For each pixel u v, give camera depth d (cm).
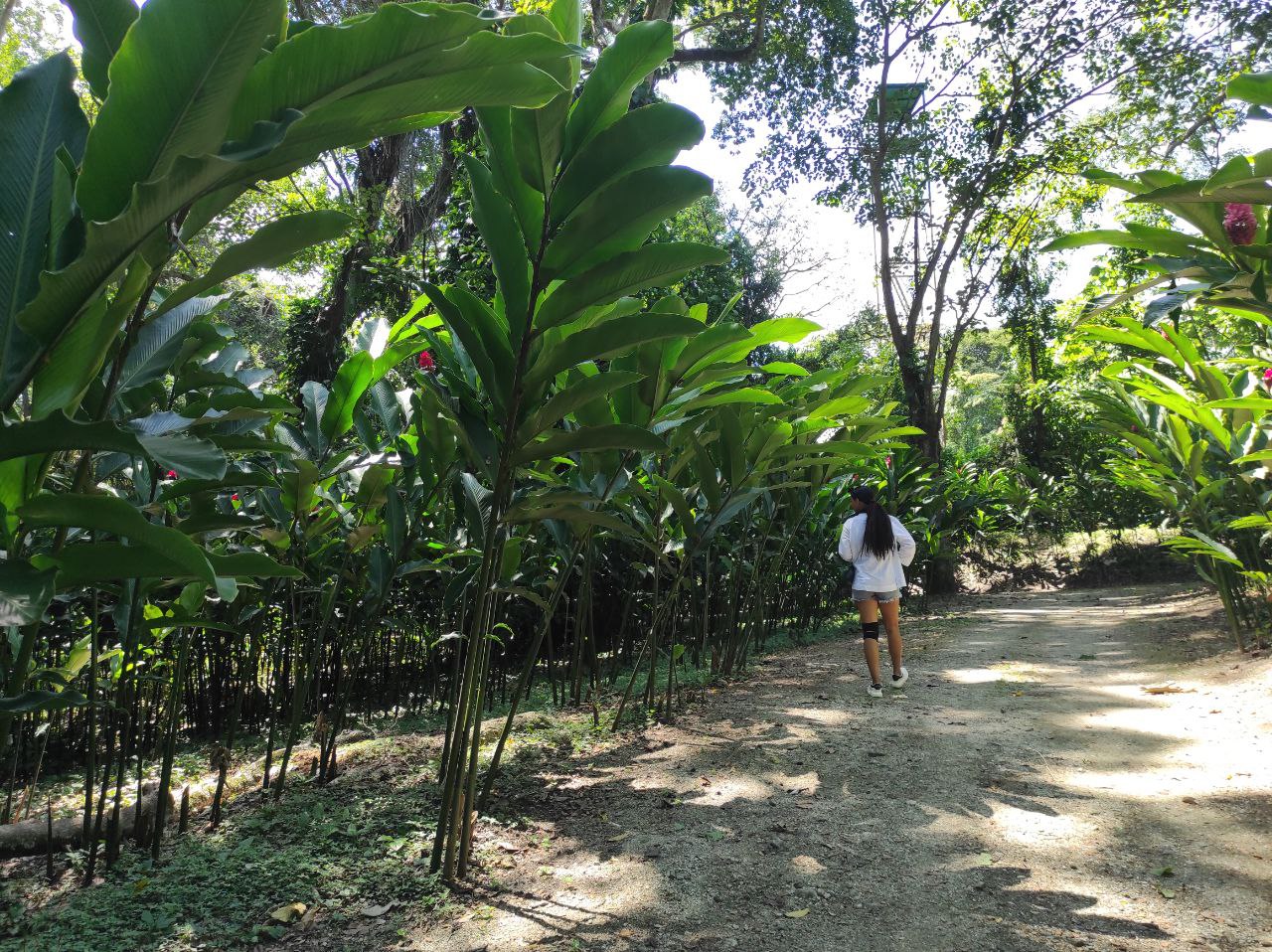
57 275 123
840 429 581
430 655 509
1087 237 256
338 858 265
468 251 974
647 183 206
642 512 498
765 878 250
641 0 1375
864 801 314
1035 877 243
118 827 263
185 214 140
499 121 215
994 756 366
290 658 487
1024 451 1938
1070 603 1144
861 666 630
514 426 241
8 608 125
